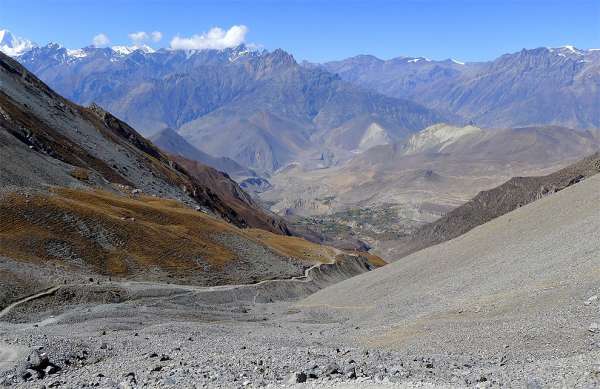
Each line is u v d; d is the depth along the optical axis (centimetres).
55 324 7344
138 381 3503
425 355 4388
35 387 3588
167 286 10288
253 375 3394
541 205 8719
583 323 4309
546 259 6612
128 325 7469
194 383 3291
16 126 14912
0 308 7706
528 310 5153
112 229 11362
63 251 9994
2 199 10369
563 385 2731
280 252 15725
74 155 16775
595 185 8119
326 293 10488
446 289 7244
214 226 14812
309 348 5084
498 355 4144
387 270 9912
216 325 7800
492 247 8175
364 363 3744
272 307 10481
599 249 6044
